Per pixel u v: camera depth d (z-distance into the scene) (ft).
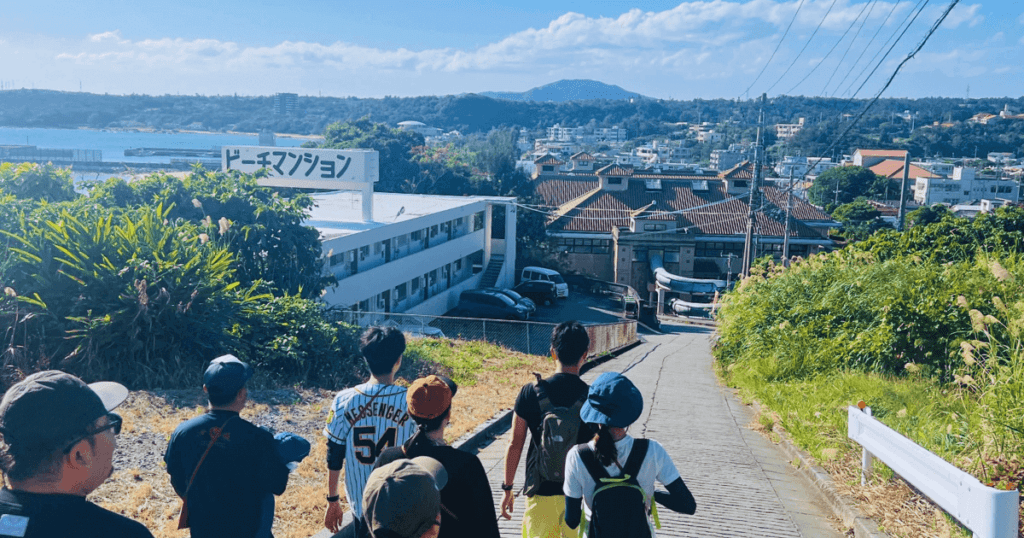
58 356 37.35
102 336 37.29
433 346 67.72
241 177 68.95
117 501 21.72
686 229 185.26
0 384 33.55
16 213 45.52
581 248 193.67
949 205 400.47
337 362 48.49
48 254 40.04
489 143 269.64
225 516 11.43
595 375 58.54
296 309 49.90
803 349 47.70
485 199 148.15
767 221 196.24
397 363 13.42
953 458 21.53
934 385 35.47
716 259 189.47
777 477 25.72
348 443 13.30
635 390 11.39
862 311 47.73
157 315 38.55
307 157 103.30
